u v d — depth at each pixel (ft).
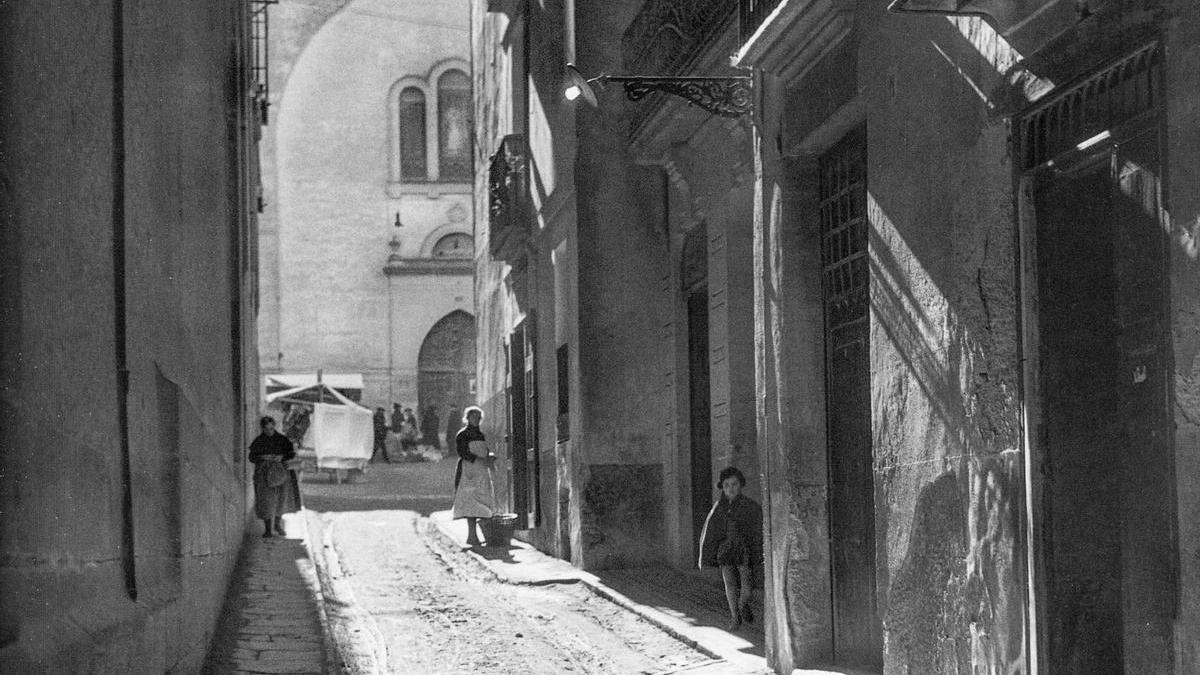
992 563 24.47
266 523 73.20
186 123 32.14
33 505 13.62
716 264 51.60
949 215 26.05
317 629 41.04
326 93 160.86
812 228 35.50
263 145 159.84
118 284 19.76
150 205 23.59
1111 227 20.92
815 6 31.37
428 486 128.26
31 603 13.24
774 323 35.83
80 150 16.78
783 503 35.32
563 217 66.39
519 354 80.89
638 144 56.29
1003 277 23.94
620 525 61.21
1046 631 22.74
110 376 18.94
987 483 24.63
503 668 38.14
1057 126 22.50
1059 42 21.88
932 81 26.76
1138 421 20.13
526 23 77.10
